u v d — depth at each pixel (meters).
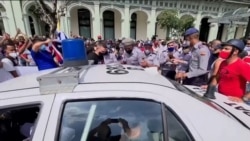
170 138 1.20
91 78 1.47
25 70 3.80
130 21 19.58
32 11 16.59
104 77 1.51
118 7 18.33
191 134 1.19
